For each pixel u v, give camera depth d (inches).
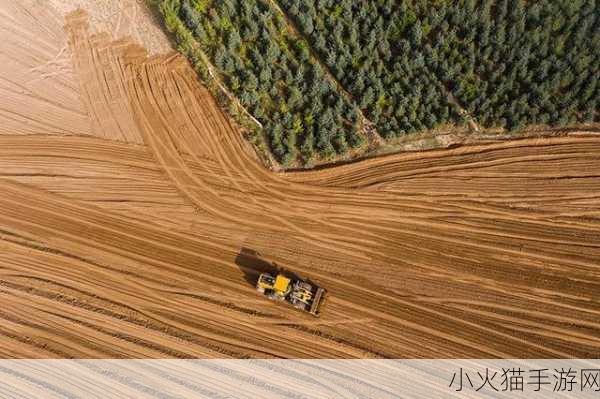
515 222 1166.3
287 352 1117.1
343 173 1219.9
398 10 1257.4
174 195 1225.4
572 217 1163.3
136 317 1151.0
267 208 1202.6
